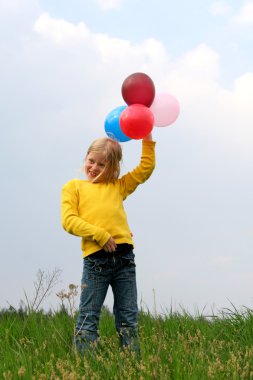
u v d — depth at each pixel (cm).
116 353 334
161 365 301
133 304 364
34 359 336
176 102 402
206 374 297
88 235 352
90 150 381
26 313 452
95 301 357
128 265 364
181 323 465
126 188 392
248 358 339
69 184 379
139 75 384
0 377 292
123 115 373
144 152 395
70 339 397
